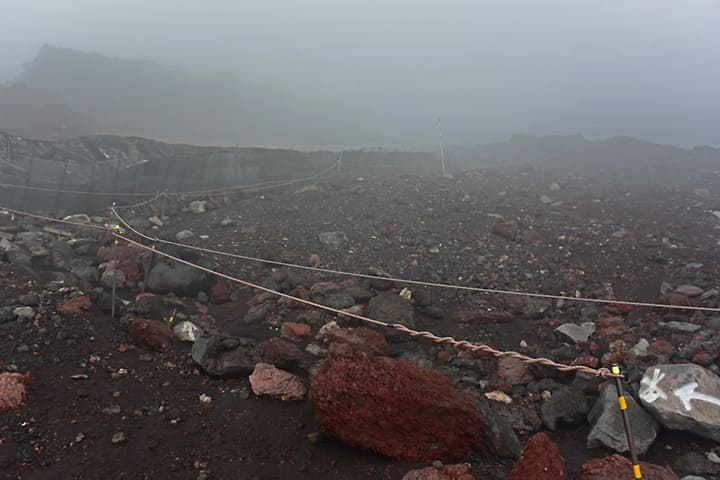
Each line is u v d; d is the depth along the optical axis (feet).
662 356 18.42
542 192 50.01
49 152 37.37
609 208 43.19
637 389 15.53
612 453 13.93
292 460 13.26
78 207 34.50
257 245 30.99
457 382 17.83
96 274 24.16
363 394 13.20
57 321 18.28
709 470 12.94
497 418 14.47
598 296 25.23
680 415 13.88
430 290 26.16
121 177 37.04
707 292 24.26
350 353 14.34
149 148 46.37
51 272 23.06
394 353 19.57
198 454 13.24
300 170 50.06
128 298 22.95
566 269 28.37
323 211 38.73
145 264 24.80
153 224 34.60
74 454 12.63
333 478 12.62
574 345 20.63
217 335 17.84
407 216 37.88
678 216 42.01
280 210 38.65
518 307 24.12
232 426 14.49
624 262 29.25
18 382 14.32
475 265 29.27
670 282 26.61
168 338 18.79
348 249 31.07
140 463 12.69
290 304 23.35
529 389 17.62
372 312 22.24
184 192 40.42
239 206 39.99
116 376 16.17
